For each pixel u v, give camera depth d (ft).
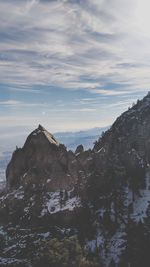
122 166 602.85
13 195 606.14
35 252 463.01
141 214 514.27
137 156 621.31
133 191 552.82
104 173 583.99
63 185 590.55
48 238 496.64
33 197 588.50
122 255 449.48
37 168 626.23
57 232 507.71
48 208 556.92
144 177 588.91
